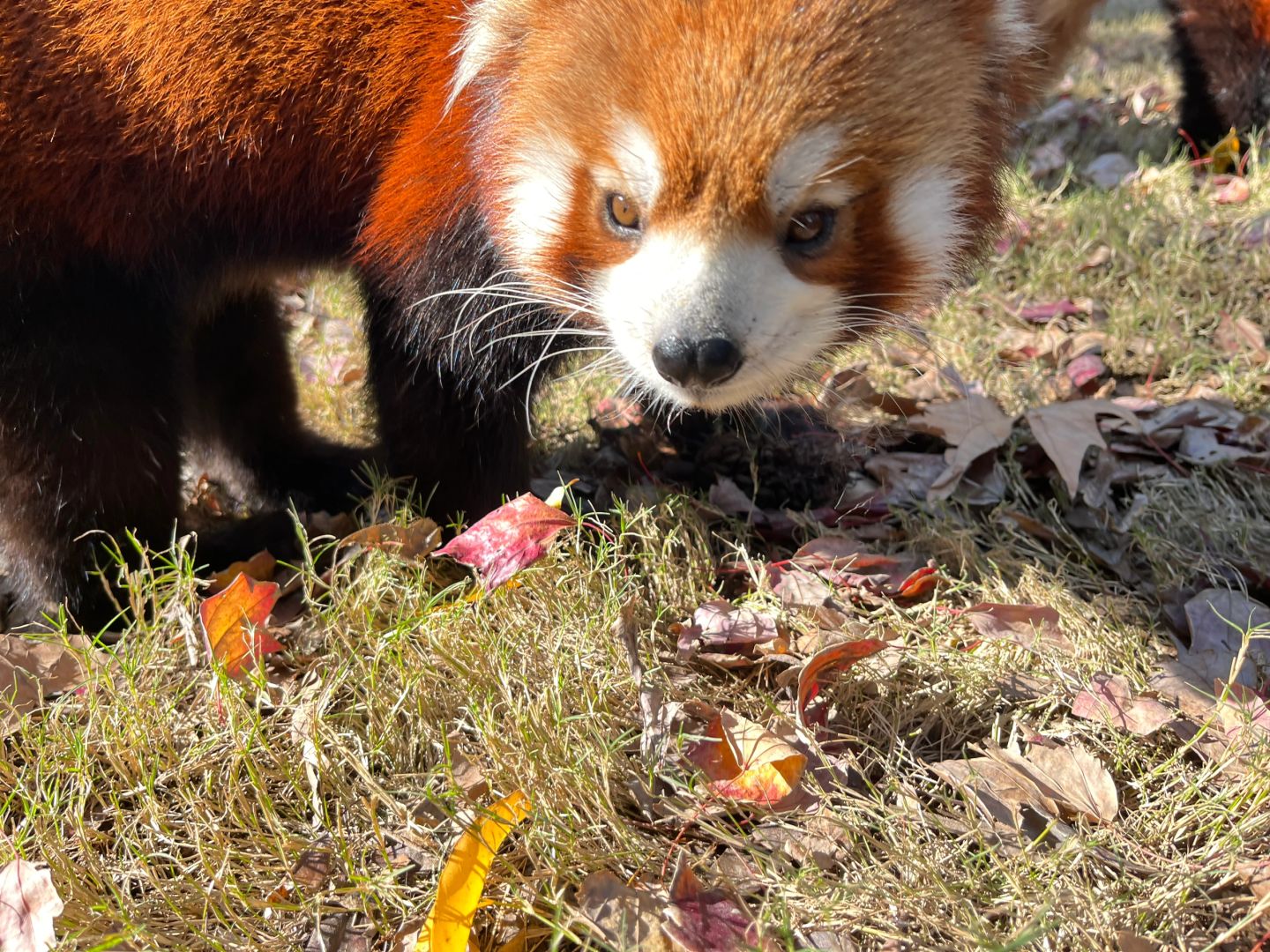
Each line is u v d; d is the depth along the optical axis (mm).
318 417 676
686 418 609
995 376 676
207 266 542
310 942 396
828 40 434
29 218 496
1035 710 463
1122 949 379
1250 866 402
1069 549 552
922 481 592
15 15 479
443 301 512
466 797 416
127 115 491
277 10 487
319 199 521
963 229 485
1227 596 511
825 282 459
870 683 461
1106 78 1397
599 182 455
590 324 500
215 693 446
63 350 511
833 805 420
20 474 517
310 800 426
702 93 432
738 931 386
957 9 462
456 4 480
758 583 503
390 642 458
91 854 406
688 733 439
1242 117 1031
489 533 496
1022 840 408
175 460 550
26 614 540
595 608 479
